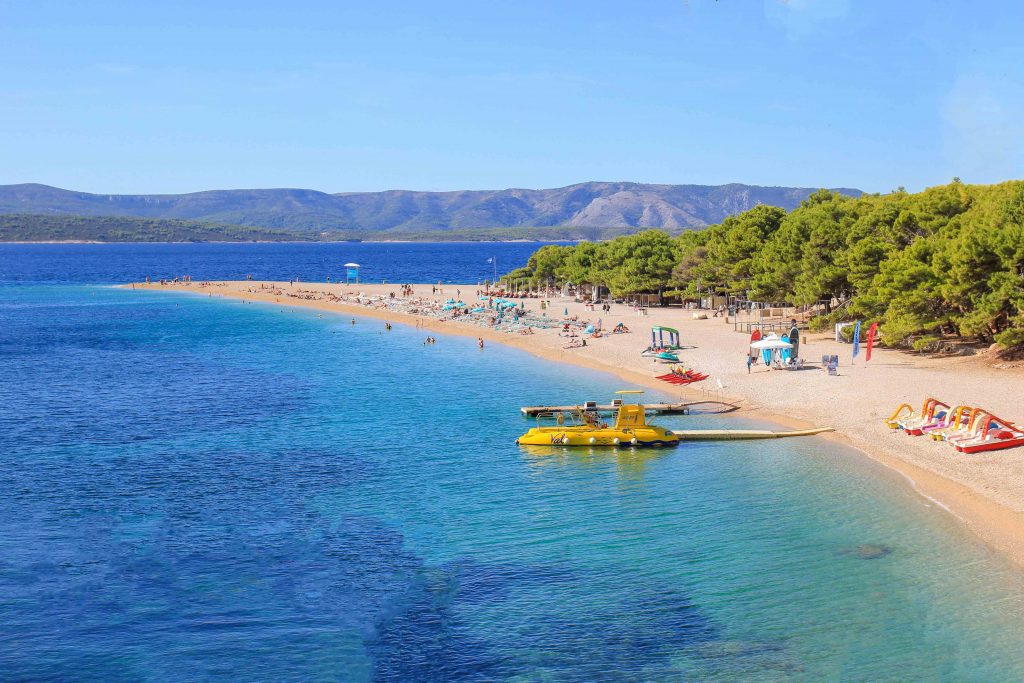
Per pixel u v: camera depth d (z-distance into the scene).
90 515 43.62
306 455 55.16
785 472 49.03
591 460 53.47
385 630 31.61
